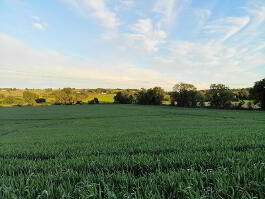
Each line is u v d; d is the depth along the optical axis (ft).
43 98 446.19
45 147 37.58
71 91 437.58
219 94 248.93
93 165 21.06
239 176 14.29
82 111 237.04
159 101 352.28
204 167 19.61
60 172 18.48
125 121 127.24
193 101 290.35
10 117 173.58
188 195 12.45
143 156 24.17
